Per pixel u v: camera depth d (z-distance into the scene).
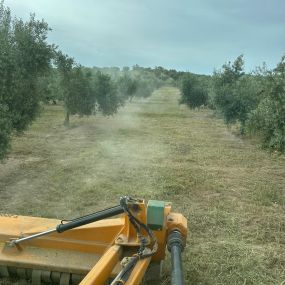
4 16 14.50
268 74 12.39
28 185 11.48
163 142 20.67
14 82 12.35
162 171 13.74
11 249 5.40
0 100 11.77
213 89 27.44
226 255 7.15
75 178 12.36
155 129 26.31
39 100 14.84
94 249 5.36
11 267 5.43
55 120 29.27
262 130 12.40
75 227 5.05
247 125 13.09
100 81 29.17
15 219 5.92
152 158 16.09
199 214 9.40
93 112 28.03
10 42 14.13
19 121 13.91
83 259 5.31
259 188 12.07
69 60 25.08
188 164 15.37
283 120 11.30
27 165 13.96
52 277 5.32
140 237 4.75
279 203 10.70
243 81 25.72
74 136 21.73
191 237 8.01
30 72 14.48
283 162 16.64
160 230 5.00
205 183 12.43
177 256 4.48
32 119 14.70
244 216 9.44
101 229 5.35
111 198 10.49
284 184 12.98
